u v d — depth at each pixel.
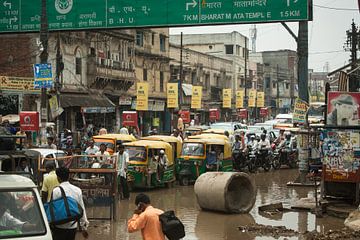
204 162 24.12
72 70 37.75
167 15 22.89
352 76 26.72
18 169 13.16
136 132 33.72
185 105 59.41
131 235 13.20
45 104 22.05
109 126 43.56
